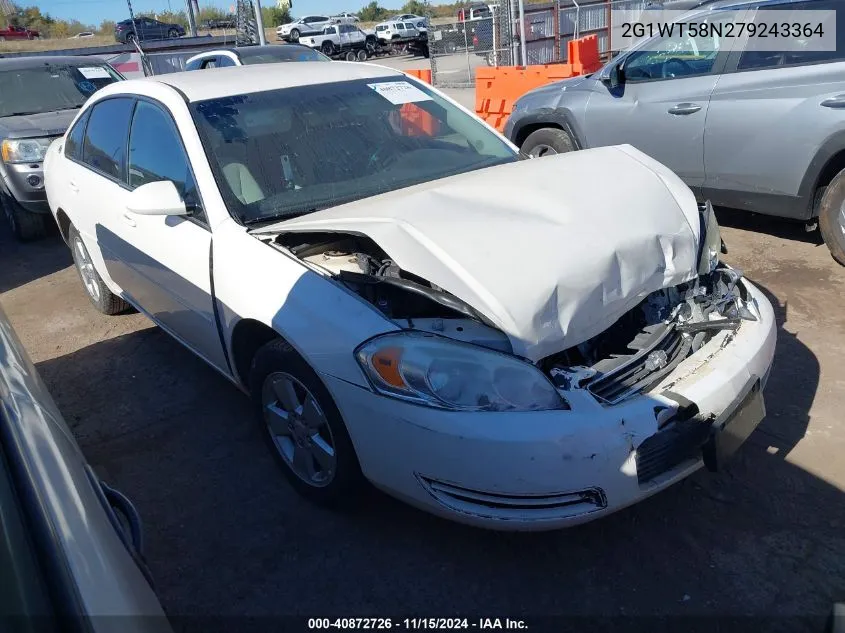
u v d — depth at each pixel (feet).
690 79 17.54
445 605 8.18
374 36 115.75
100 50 61.05
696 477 9.88
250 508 9.97
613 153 10.84
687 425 7.85
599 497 7.57
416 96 13.01
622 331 9.04
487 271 7.90
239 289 9.58
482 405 7.45
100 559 4.11
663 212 9.38
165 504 10.19
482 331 7.93
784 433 10.63
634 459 7.52
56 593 3.69
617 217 9.00
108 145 13.74
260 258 9.47
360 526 9.46
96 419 12.57
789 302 14.74
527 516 7.55
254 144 11.09
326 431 9.02
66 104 26.08
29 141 22.61
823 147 15.26
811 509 9.15
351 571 8.75
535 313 7.69
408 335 7.91
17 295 19.47
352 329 8.17
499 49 51.78
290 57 35.96
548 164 10.50
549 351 7.77
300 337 8.55
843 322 13.71
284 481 10.49
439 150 12.22
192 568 8.99
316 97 12.14
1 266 22.27
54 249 23.54
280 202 10.54
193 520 9.83
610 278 8.30
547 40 52.85
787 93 15.67
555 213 8.92
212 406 12.66
